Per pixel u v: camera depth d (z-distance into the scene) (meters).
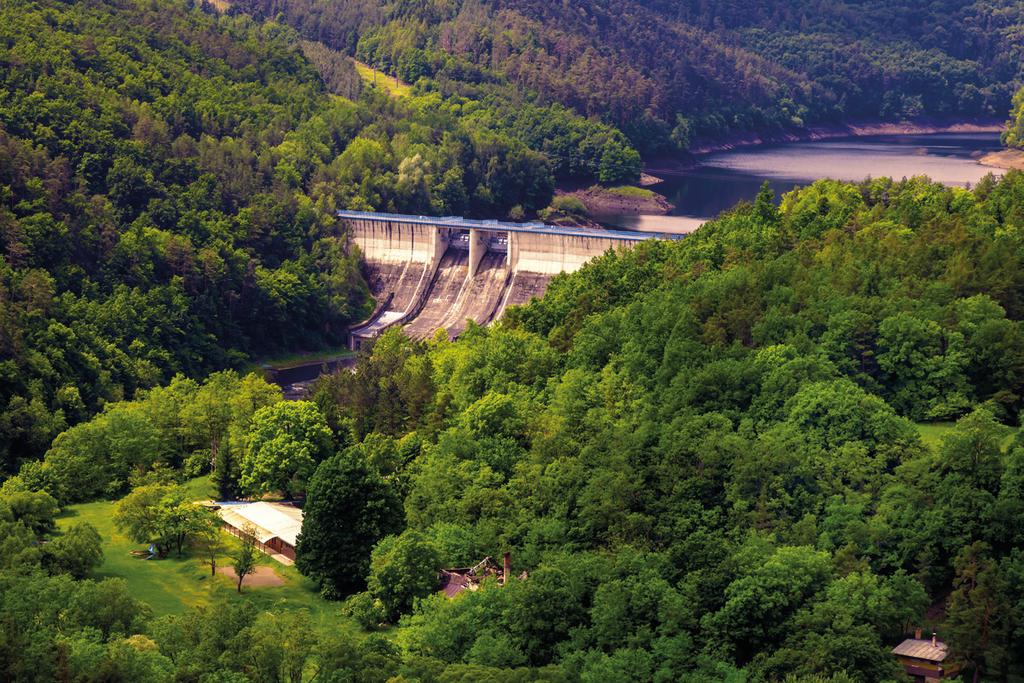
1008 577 187.75
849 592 190.62
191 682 171.88
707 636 188.88
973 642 180.38
